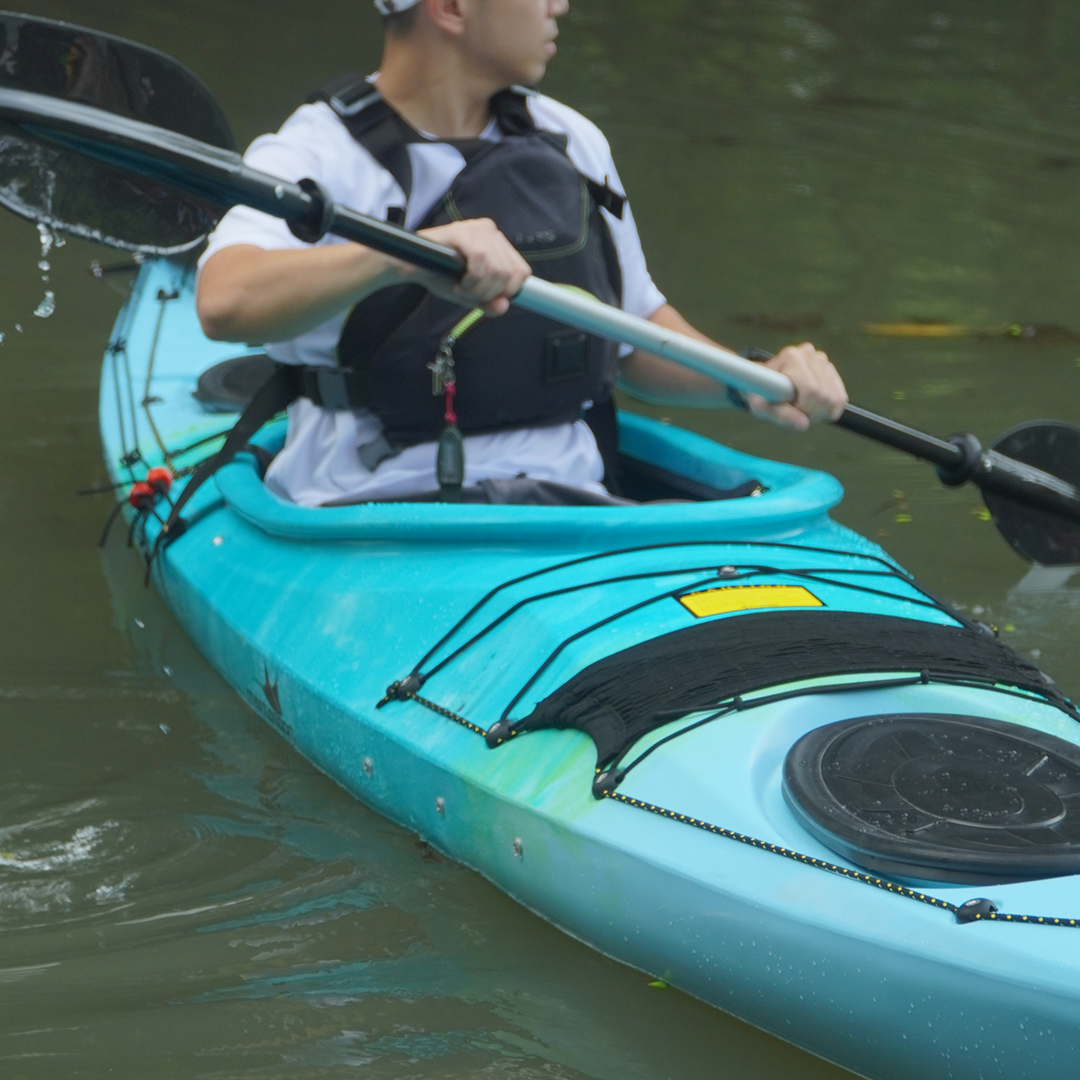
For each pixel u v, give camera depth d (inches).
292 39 536.7
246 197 137.1
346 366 170.9
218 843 158.7
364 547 166.6
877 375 301.0
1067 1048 102.8
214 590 183.0
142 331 258.2
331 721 159.0
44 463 251.3
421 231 144.1
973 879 110.7
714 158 452.4
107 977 137.3
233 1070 125.0
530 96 175.8
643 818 126.7
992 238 393.4
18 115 135.3
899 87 533.6
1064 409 284.2
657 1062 125.1
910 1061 111.3
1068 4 653.3
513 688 144.8
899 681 136.9
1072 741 132.8
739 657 137.9
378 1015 131.6
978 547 231.6
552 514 156.4
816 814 117.3
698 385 185.3
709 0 642.8
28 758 175.2
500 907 144.4
